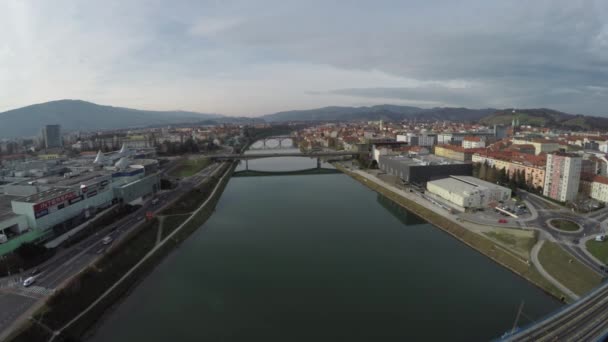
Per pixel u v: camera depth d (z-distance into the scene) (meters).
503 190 165.12
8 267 93.94
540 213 148.88
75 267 98.19
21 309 77.75
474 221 142.00
